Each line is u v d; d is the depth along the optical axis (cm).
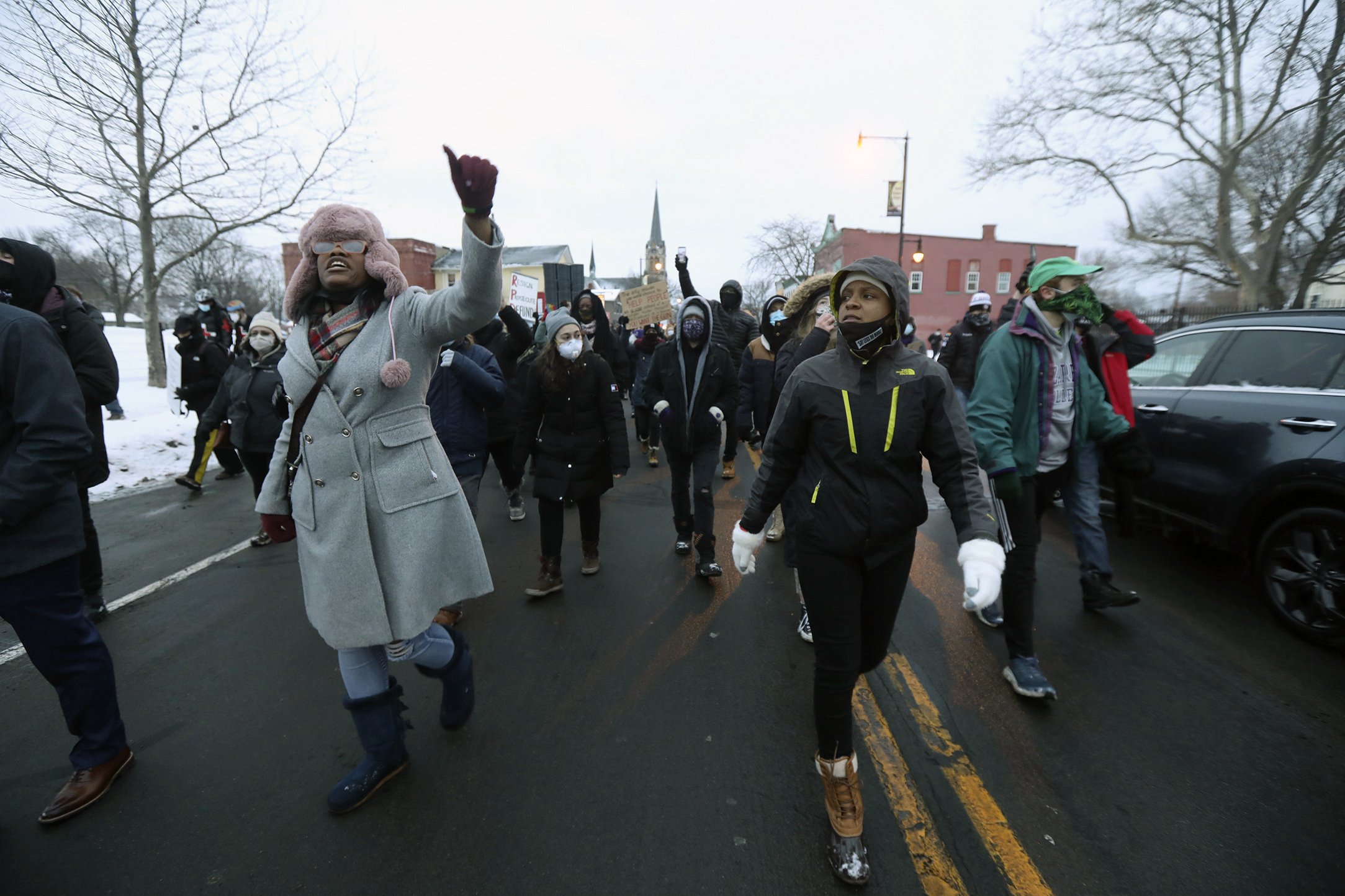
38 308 297
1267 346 373
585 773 232
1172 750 241
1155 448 421
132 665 311
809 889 182
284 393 212
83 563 352
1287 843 197
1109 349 334
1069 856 194
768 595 391
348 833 205
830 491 184
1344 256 1446
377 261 198
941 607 370
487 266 182
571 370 367
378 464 200
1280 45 1327
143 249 1296
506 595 394
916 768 233
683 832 204
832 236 4216
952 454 181
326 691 288
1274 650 314
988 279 4003
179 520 561
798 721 262
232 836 204
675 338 414
